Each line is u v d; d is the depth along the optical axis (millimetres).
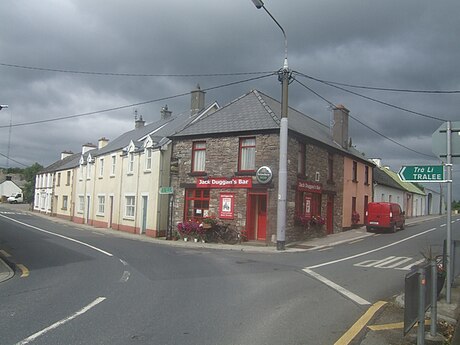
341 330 6344
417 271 5621
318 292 9133
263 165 21141
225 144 22672
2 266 12328
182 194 24188
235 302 8078
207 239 22250
